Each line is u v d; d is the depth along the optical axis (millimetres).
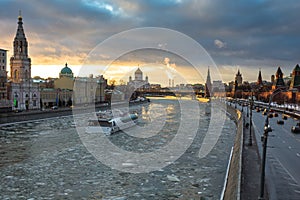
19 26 94625
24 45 95125
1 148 42312
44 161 35250
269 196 20125
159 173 30922
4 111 77938
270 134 50531
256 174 25328
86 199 23531
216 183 27641
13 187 26047
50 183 27281
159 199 23750
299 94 124438
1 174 29812
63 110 92062
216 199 23734
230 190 21672
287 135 49844
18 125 69125
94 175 29984
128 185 27078
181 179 28875
